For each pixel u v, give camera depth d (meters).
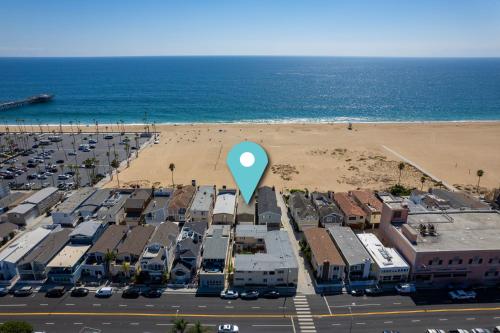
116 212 117.69
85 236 102.12
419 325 78.81
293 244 110.25
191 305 84.69
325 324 78.94
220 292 89.19
